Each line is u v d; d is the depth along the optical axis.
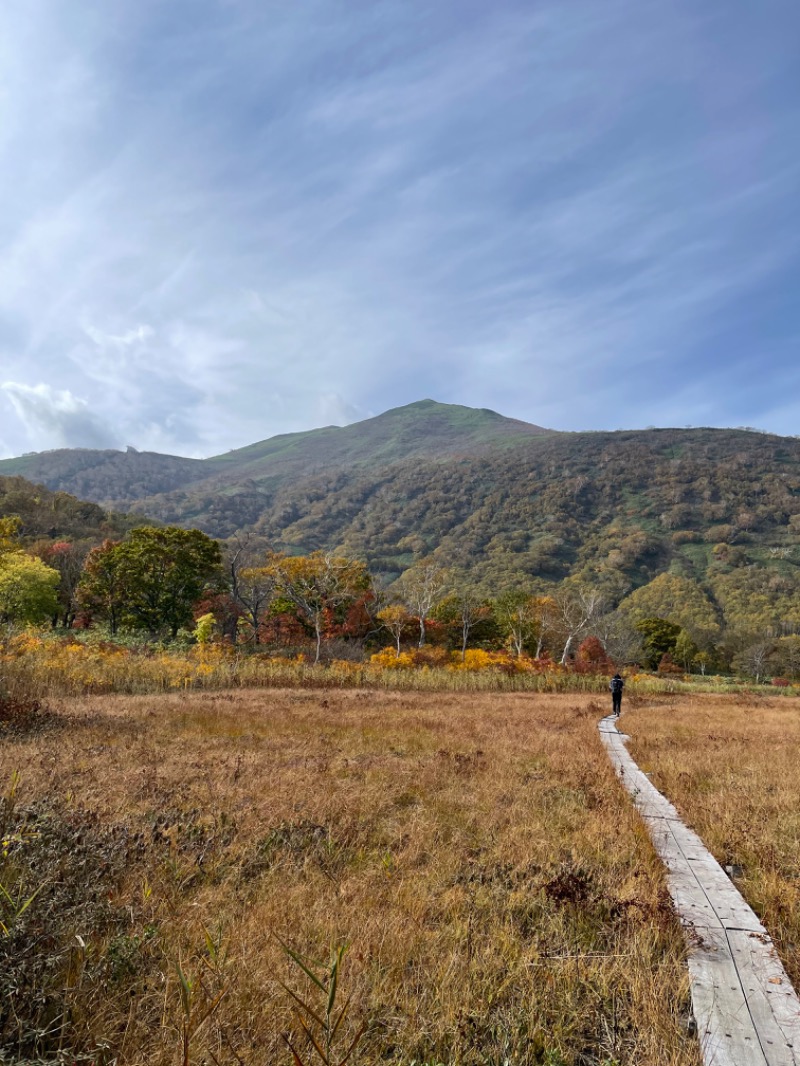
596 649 60.47
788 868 5.87
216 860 5.46
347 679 28.59
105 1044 2.69
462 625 59.88
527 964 3.94
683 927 4.57
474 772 9.72
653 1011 3.45
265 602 56.66
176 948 3.66
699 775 10.33
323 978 3.55
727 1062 3.12
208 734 12.33
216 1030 2.92
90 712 14.36
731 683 55.53
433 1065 2.96
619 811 7.55
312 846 5.93
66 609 57.12
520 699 26.56
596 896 5.03
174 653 29.70
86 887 4.27
